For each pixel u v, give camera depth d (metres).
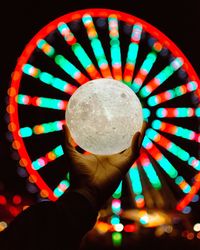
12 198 8.92
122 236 6.89
